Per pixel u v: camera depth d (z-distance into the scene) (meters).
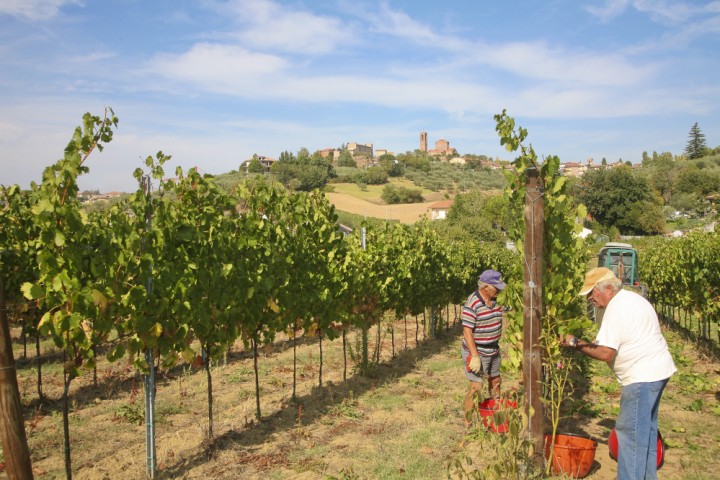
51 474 5.39
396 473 5.24
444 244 15.80
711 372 9.87
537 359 5.11
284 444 6.12
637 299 4.50
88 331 4.90
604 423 7.00
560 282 5.46
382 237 11.63
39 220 4.47
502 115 5.55
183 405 7.74
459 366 10.27
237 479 5.23
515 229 5.97
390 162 139.75
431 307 14.29
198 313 5.93
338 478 5.08
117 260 4.98
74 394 8.33
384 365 10.44
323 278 8.45
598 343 4.55
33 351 11.34
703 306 12.64
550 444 5.37
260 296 6.99
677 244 16.16
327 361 10.70
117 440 6.39
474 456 5.63
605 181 74.00
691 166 93.38
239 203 7.43
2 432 3.96
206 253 6.17
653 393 4.36
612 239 65.25
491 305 6.44
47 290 4.50
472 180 137.50
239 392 8.34
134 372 9.54
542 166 5.49
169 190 6.04
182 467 5.54
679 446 6.06
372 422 6.89
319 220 8.78
